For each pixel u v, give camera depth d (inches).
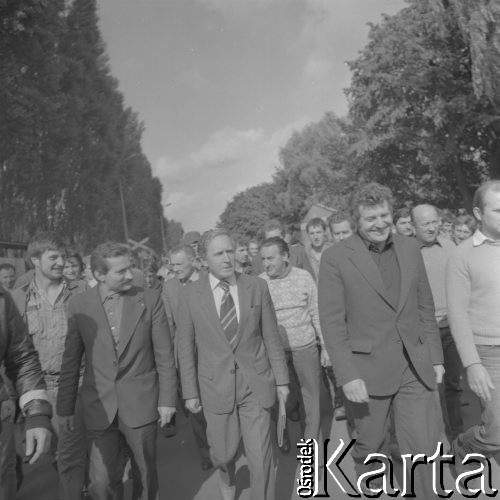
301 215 2500.0
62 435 156.6
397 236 146.2
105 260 142.2
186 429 258.5
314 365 198.4
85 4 1219.9
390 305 138.5
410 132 1207.6
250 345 148.3
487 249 146.5
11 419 101.2
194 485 185.0
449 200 1336.1
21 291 181.3
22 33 860.6
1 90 885.2
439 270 202.4
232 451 146.3
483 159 1208.2
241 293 149.9
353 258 140.6
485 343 146.0
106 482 141.0
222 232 149.6
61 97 1021.2
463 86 1071.0
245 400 145.6
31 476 201.6
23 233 1187.3
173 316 237.9
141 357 143.9
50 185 1154.7
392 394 137.4
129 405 140.6
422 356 137.9
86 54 1228.5
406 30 1117.1
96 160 1375.5
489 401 146.3
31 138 987.3
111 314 144.8
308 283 204.4
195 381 150.0
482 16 828.0
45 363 175.5
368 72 1194.6
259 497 140.9
